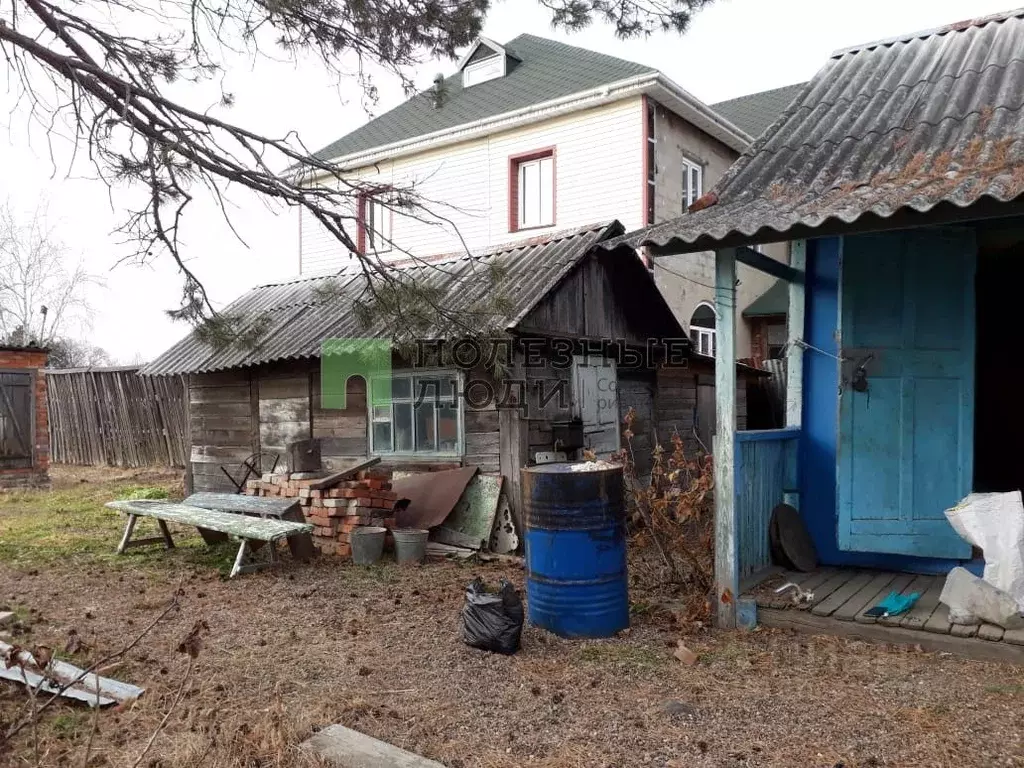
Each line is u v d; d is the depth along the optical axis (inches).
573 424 335.3
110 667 182.7
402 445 347.3
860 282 225.5
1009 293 353.4
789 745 137.5
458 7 228.1
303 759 133.6
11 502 475.5
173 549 327.9
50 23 180.1
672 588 237.6
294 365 382.6
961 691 155.9
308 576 275.0
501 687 167.6
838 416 226.1
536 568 205.0
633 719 149.5
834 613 191.2
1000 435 358.3
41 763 133.3
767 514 226.8
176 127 185.2
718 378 199.5
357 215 218.4
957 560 219.3
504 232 621.3
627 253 372.5
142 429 644.7
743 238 183.6
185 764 133.3
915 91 239.0
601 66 625.6
